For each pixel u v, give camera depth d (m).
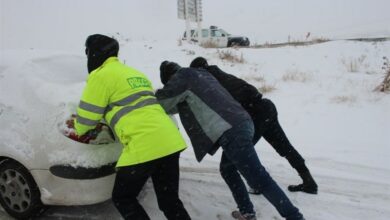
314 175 4.98
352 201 4.31
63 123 3.39
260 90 9.47
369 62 12.80
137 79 3.27
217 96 3.42
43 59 4.14
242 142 3.34
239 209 3.84
